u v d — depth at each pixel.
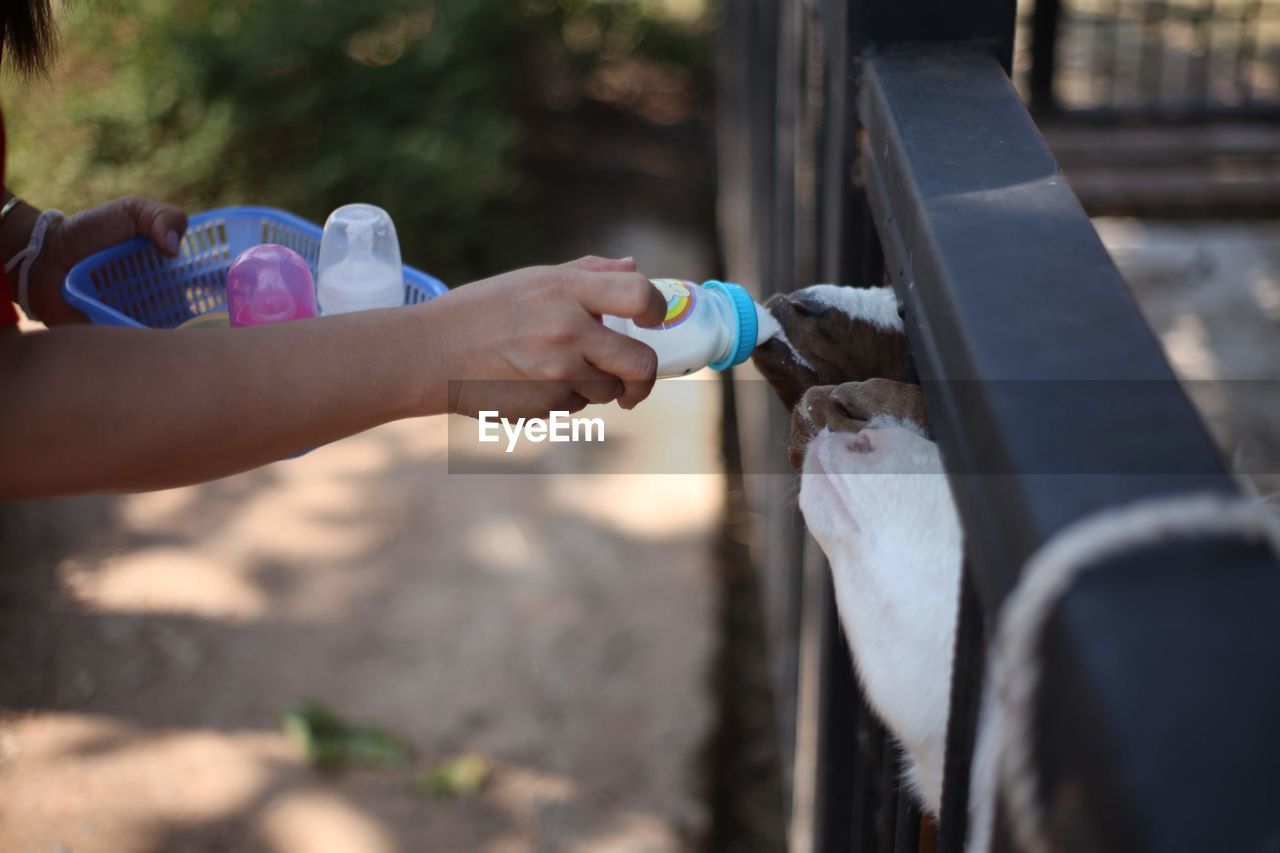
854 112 1.48
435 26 5.56
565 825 3.00
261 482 4.10
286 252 1.44
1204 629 0.59
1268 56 4.82
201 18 5.29
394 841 2.94
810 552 1.98
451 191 5.14
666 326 1.29
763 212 3.21
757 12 3.53
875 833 1.54
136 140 5.05
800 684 2.49
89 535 3.86
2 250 1.59
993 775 0.87
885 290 1.40
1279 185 3.85
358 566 3.76
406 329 1.09
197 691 3.33
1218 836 0.52
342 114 5.19
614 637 3.55
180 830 2.95
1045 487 0.68
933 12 1.42
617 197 6.17
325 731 3.20
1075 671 0.59
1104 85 4.54
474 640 3.52
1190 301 3.51
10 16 1.25
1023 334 0.80
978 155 1.10
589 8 6.87
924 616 1.05
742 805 3.18
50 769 3.10
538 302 1.09
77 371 1.00
